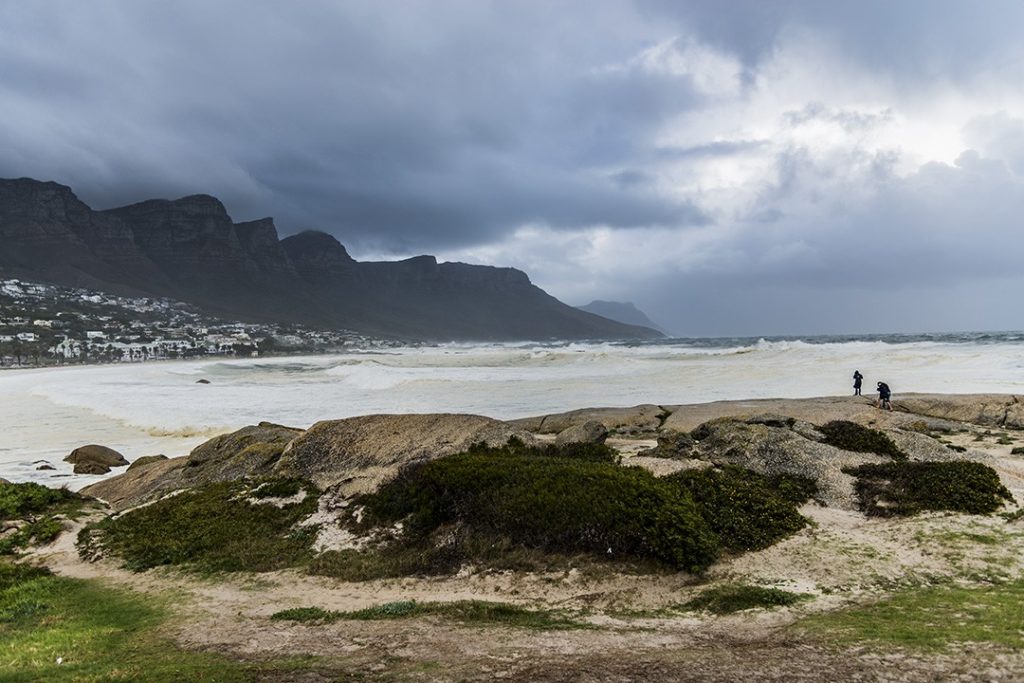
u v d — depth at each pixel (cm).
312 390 5809
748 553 1245
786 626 910
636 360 8081
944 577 1092
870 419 2866
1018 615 867
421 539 1409
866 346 7812
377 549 1395
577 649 848
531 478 1457
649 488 1340
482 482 1477
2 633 1042
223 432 3709
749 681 703
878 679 693
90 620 1095
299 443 1956
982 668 698
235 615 1090
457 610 1049
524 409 4328
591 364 7969
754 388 4803
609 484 1370
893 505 1459
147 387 6550
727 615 988
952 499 1420
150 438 3672
